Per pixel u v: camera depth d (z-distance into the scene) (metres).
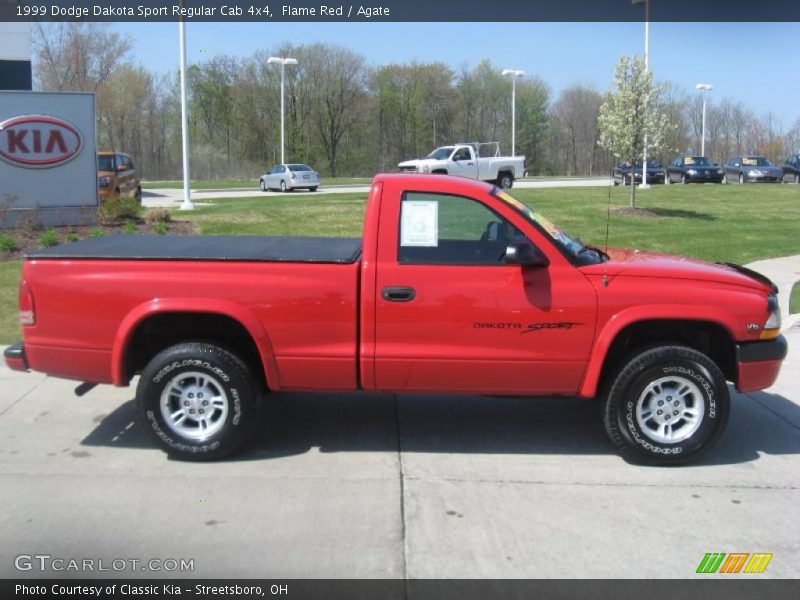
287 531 3.95
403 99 72.38
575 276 4.74
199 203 21.83
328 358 4.79
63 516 4.10
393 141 73.31
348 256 5.07
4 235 12.92
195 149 63.84
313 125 70.88
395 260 4.75
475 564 3.64
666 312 4.71
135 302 4.77
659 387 4.86
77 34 51.16
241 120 68.88
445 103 72.88
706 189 29.23
